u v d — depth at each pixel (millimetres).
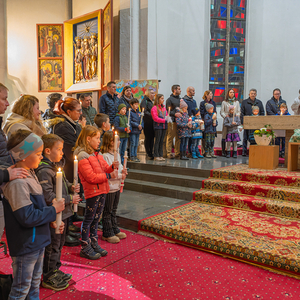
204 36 9430
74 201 2086
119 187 3324
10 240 1710
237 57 9984
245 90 9945
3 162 2252
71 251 3055
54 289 2277
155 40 8109
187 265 2727
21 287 1732
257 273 2580
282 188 4219
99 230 3658
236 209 4145
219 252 2949
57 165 2350
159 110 6316
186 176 5324
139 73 8047
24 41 10094
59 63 9531
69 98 3287
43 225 1793
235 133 7035
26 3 10055
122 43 7957
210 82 9922
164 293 2248
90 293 2248
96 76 8562
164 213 3945
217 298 2182
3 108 2342
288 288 2332
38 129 2643
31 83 10047
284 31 9305
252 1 9711
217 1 9781
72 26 9164
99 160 2926
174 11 8734
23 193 1651
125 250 3068
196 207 4250
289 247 2822
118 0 8078
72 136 3352
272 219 3693
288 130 5629
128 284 2381
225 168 5332
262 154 5266
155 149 6449
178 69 9016
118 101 5910
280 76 9406
